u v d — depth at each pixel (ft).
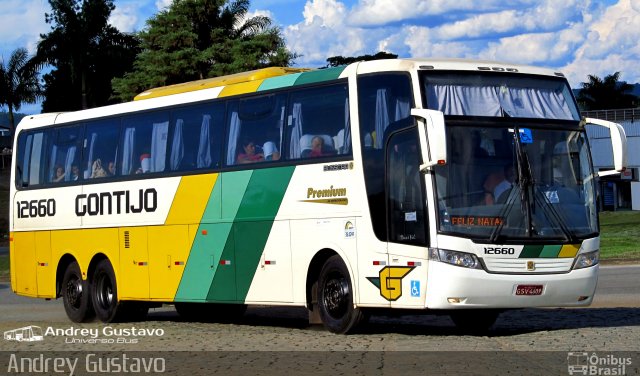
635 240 152.66
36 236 76.28
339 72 52.80
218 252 59.77
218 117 60.64
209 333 56.34
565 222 49.34
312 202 53.52
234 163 59.00
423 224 47.65
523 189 48.57
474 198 47.85
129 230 66.95
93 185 70.54
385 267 49.37
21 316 79.10
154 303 69.10
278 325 64.23
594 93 385.91
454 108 48.85
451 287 46.93
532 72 51.29
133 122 67.62
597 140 259.80
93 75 228.02
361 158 50.78
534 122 49.90
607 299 74.23
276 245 55.77
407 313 53.36
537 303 48.39
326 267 52.95
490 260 47.47
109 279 69.31
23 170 78.28
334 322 52.39
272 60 192.24
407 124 48.65
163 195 64.18
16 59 244.42
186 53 191.83
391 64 50.08
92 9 222.89
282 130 55.98
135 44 228.63
